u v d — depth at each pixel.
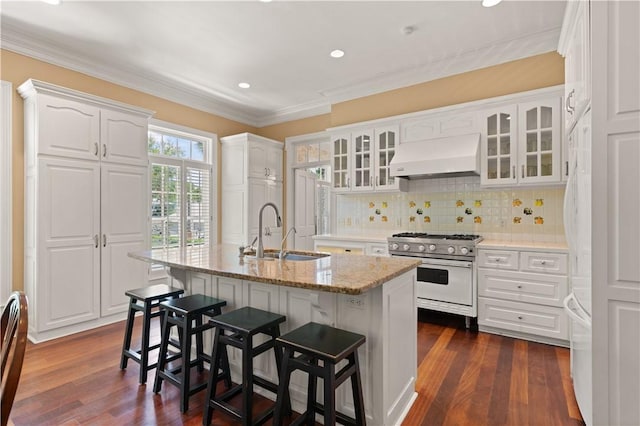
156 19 2.85
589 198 1.55
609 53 1.46
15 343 0.90
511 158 3.28
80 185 3.17
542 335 2.88
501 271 3.06
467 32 3.11
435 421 1.86
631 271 1.42
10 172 3.03
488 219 3.67
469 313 3.20
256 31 3.06
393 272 1.78
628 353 1.43
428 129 3.74
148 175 3.83
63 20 2.85
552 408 1.96
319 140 5.15
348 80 4.19
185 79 4.13
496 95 3.53
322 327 1.73
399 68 3.86
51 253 3.00
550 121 3.13
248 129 5.56
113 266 3.42
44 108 2.95
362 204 4.53
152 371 2.42
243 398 1.68
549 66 3.26
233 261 2.24
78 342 2.92
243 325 1.75
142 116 3.68
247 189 4.80
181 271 2.56
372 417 1.72
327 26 2.99
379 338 1.70
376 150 4.11
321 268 1.93
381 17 2.86
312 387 1.74
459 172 3.48
